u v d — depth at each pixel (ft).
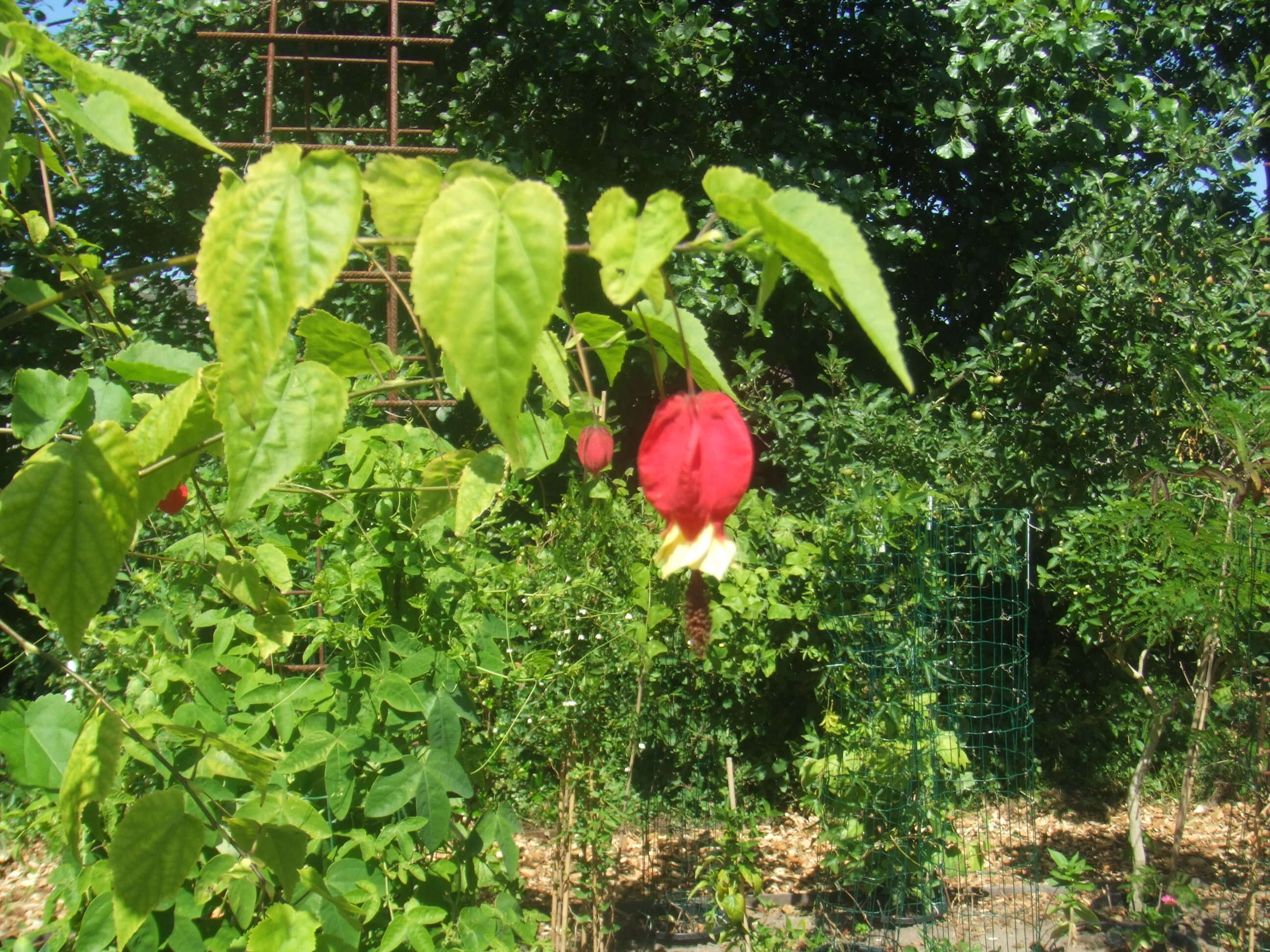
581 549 10.50
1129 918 13.30
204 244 2.31
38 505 2.77
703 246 2.35
